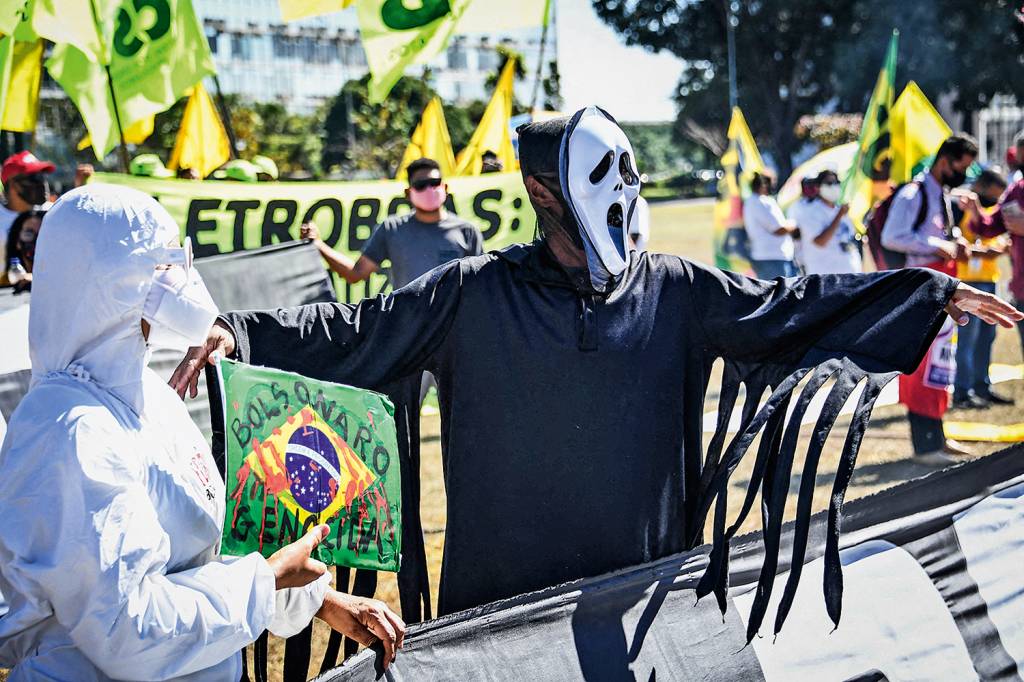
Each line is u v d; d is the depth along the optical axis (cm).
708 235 2458
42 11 637
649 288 252
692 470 262
